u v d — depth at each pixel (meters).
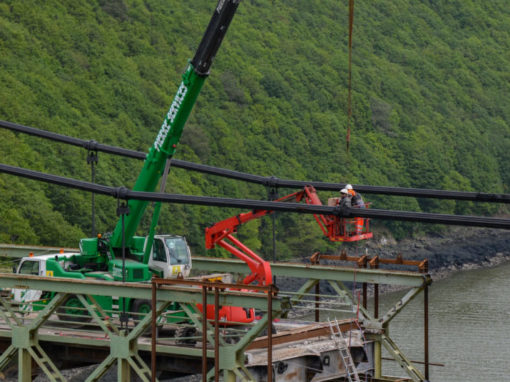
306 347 35.31
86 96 134.00
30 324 35.06
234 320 35.47
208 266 43.34
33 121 118.56
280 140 153.50
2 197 101.62
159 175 39.41
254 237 122.44
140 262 39.22
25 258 39.56
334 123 163.88
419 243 145.75
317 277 40.19
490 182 180.38
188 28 169.25
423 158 170.50
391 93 184.88
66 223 105.12
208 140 141.00
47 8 146.25
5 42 131.50
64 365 37.06
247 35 177.12
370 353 38.56
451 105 196.00
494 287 98.44
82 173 115.06
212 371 32.28
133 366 33.41
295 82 170.25
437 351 66.06
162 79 151.38
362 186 38.03
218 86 155.75
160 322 35.69
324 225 38.50
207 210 123.62
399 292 94.75
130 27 157.12
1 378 37.22
